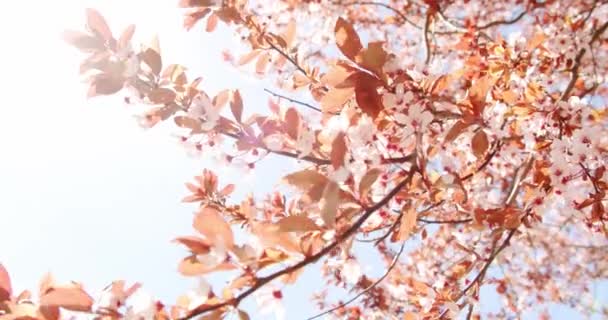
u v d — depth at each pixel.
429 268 1.43
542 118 0.95
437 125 0.88
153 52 0.82
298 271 0.72
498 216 0.93
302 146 0.79
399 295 1.33
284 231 0.70
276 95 0.93
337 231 0.72
